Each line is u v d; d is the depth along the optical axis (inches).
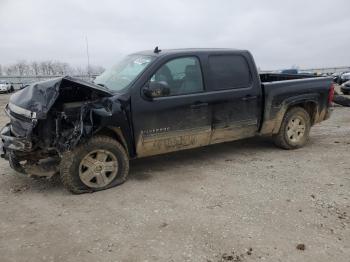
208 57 215.0
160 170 215.8
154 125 195.6
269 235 135.9
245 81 226.5
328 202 164.1
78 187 179.5
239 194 175.6
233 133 227.0
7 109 189.3
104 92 183.9
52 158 190.9
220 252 125.6
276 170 210.2
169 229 142.5
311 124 267.1
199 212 156.8
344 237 134.0
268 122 237.3
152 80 195.6
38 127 175.5
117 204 167.9
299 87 247.1
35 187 193.3
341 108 475.8
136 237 137.2
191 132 208.4
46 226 148.3
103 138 182.4
